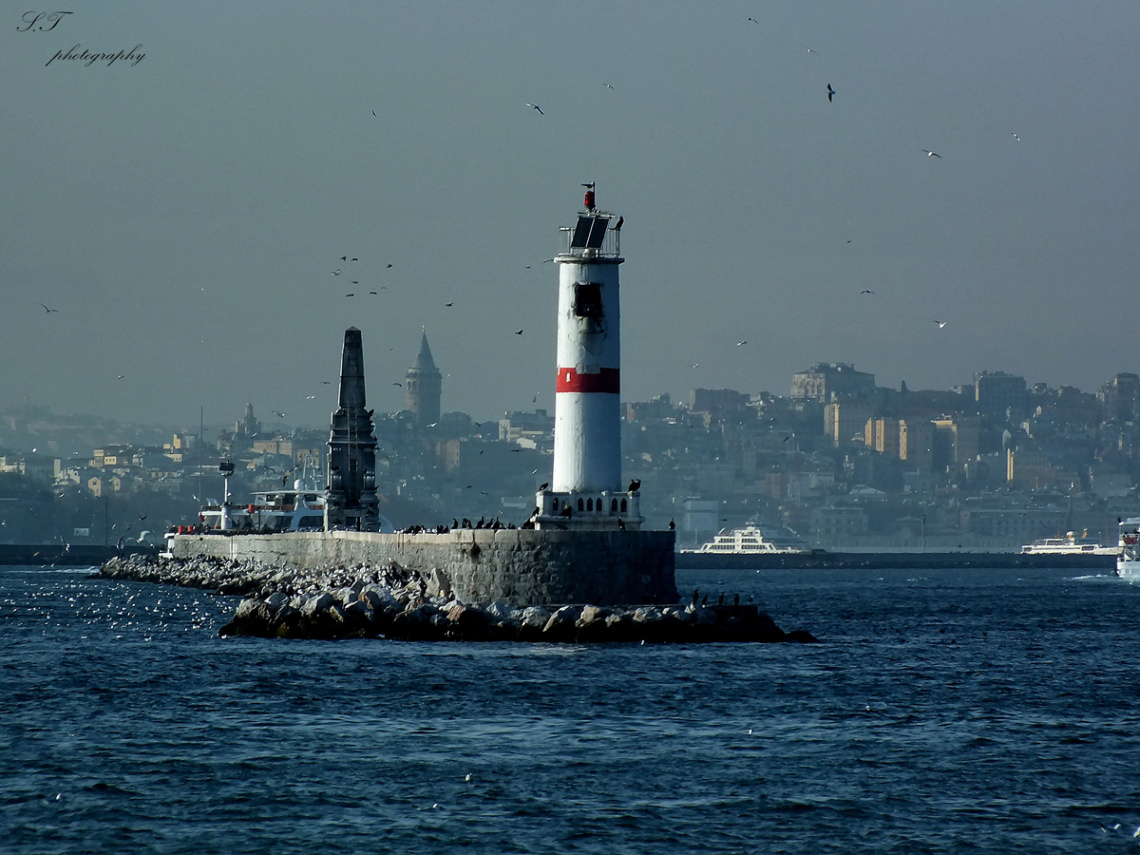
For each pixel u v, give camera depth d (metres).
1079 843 177.38
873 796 194.75
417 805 188.00
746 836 178.25
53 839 174.75
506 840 175.50
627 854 171.62
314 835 176.88
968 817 186.62
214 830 178.12
